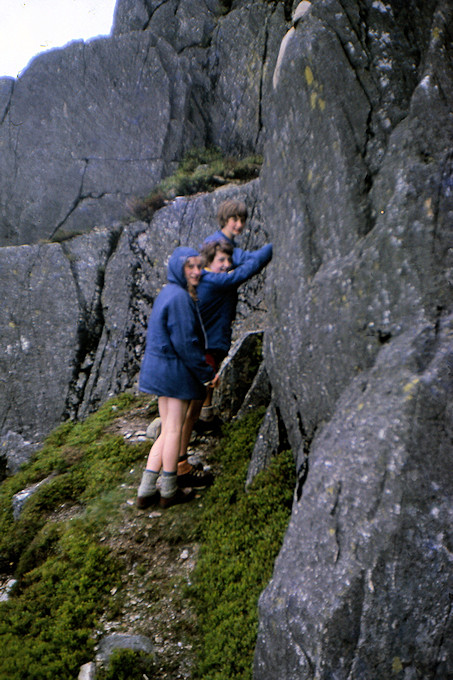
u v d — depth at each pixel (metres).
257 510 3.38
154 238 6.97
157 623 2.95
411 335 2.27
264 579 2.92
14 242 8.54
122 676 2.65
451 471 2.00
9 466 6.30
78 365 6.73
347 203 2.69
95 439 5.09
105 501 3.96
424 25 2.60
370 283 2.50
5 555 3.93
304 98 2.93
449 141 2.36
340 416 2.44
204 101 8.66
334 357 2.69
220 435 4.38
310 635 2.04
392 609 1.94
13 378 6.83
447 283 2.26
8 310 7.10
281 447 3.62
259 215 6.29
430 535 1.95
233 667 2.56
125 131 8.36
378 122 2.61
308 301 2.90
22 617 3.09
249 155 8.46
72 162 8.39
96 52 8.47
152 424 4.74
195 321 3.35
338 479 2.23
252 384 4.49
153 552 3.41
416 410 2.07
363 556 2.02
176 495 3.72
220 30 8.60
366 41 2.68
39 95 8.52
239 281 3.70
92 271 7.12
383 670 1.94
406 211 2.37
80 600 3.14
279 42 8.25
